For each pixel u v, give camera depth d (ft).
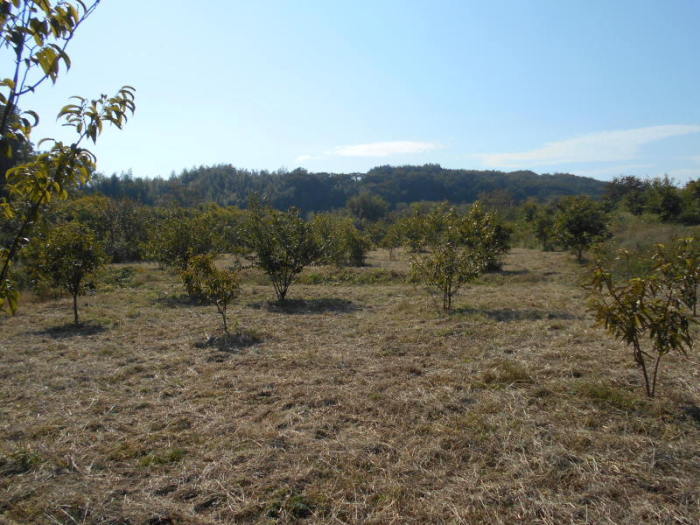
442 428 13.52
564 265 62.23
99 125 7.02
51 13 6.32
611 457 11.71
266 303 37.76
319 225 68.33
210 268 27.07
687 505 9.75
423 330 26.53
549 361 19.98
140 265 69.00
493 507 9.84
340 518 9.63
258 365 20.49
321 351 22.71
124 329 28.58
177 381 18.53
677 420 13.69
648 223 82.69
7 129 6.30
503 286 46.50
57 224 30.91
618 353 20.80
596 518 9.41
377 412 14.96
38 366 20.92
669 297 15.08
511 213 146.61
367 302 38.37
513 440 12.67
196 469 11.51
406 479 10.96
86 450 12.66
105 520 9.52
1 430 14.08
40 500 10.19
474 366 19.51
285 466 11.60
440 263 32.63
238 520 9.59
